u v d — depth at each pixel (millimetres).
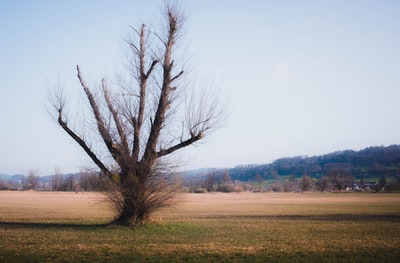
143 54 28078
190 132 26719
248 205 65750
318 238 22703
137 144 27203
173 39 28047
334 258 16422
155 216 29125
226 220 34625
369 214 42719
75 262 15633
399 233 25250
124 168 26969
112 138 26781
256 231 26062
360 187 170750
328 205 63500
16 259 16031
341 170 183875
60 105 27406
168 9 28359
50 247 18672
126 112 27281
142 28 28141
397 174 187250
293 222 32969
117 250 17828
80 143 27234
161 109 27203
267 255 16984
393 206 59219
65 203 66688
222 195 124438
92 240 21031
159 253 17203
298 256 16812
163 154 27156
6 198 85562
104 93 27453
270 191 178500
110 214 41781
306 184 172500
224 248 18609
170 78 27484
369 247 19156
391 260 16141
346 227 28875
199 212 48406
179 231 25406
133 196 26844
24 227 27234
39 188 159125
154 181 27328
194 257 16484
